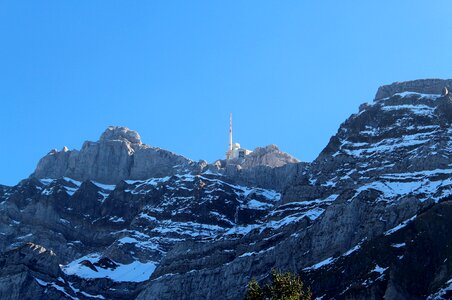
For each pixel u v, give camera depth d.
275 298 161.62
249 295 163.12
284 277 165.62
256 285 164.38
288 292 162.50
